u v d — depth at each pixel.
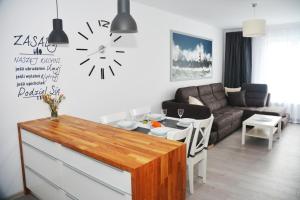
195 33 5.35
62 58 2.77
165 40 4.42
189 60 5.17
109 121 2.75
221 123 4.11
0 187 2.38
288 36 5.69
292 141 4.28
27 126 2.25
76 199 1.76
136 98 3.88
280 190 2.56
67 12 2.77
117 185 1.39
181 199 1.72
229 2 3.77
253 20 3.65
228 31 6.59
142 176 1.31
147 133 2.28
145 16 3.91
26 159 2.37
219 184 2.71
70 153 1.73
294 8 4.19
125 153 1.50
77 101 2.98
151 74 4.16
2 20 2.25
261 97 5.70
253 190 2.57
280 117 4.45
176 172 1.63
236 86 6.54
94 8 3.06
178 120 2.86
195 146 2.46
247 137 4.56
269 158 3.48
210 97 5.34
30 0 2.43
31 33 2.47
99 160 1.46
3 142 2.36
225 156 3.57
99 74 3.21
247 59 6.28
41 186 2.20
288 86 5.82
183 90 4.48
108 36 3.29
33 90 2.54
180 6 4.00
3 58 2.29
